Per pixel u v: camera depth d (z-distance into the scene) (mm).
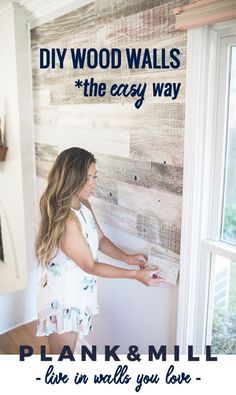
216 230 1395
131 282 1818
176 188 1438
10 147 2668
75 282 1647
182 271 1467
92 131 1871
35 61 2322
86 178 1590
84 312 1712
